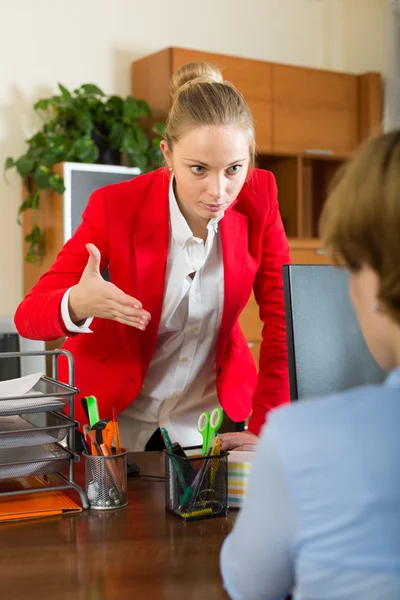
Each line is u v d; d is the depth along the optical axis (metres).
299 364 1.26
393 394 0.63
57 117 3.89
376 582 0.58
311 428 0.62
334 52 4.92
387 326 0.68
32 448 1.28
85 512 1.22
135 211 1.61
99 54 4.17
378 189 0.64
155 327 1.63
